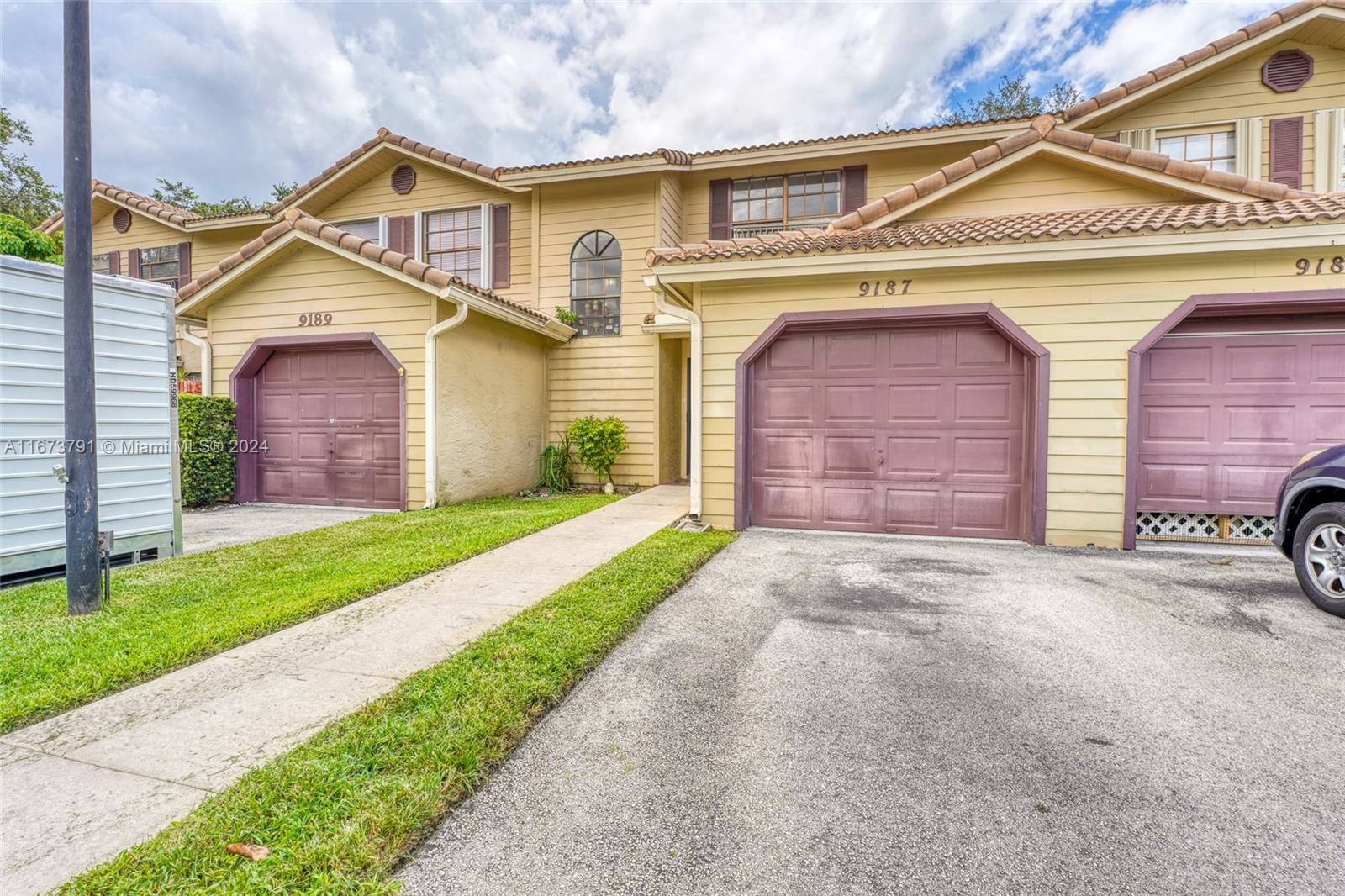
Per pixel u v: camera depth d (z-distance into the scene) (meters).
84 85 4.01
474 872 1.79
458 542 6.14
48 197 21.28
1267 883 1.77
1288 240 5.45
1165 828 2.00
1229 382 6.13
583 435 10.40
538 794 2.16
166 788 2.16
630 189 11.16
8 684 2.92
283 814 1.96
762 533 7.04
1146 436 6.32
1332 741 2.54
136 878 1.70
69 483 4.01
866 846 1.91
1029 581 4.98
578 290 11.51
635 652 3.49
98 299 5.24
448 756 2.29
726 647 3.57
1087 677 3.15
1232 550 6.07
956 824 2.02
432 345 8.45
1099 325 6.14
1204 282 5.88
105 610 4.06
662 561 5.32
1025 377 6.51
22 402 4.80
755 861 1.84
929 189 7.81
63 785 2.18
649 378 11.15
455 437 8.99
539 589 4.68
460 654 3.27
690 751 2.46
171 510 5.78
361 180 12.56
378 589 4.65
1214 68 9.25
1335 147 8.88
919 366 6.82
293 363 9.40
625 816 2.05
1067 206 7.66
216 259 13.91
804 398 7.16
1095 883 1.76
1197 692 2.97
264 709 2.76
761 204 11.58
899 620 4.04
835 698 2.93
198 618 3.86
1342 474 4.02
